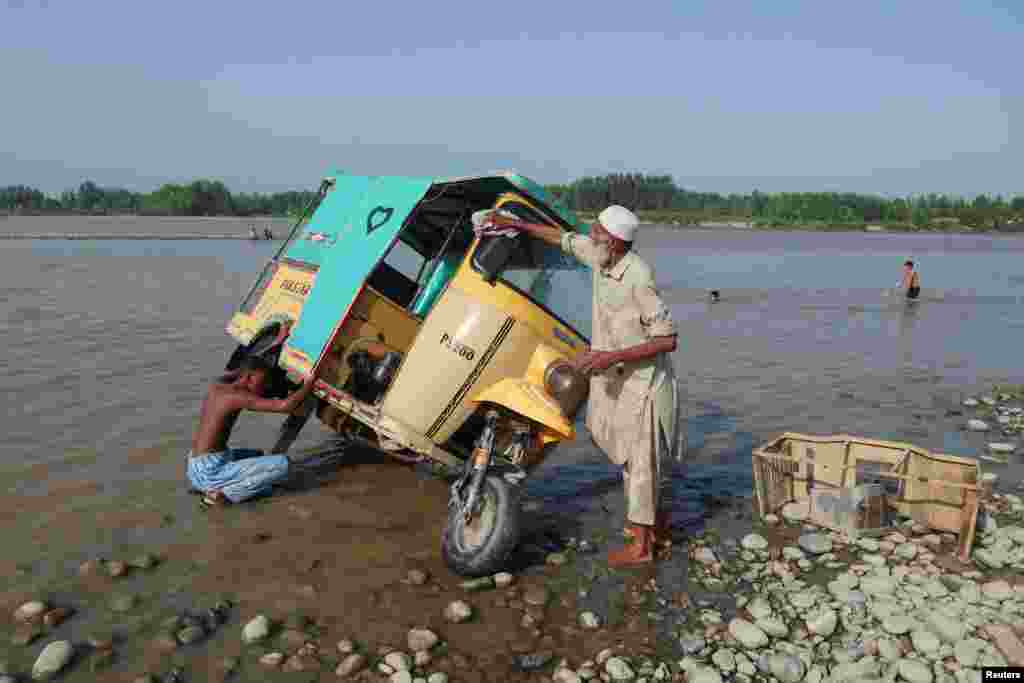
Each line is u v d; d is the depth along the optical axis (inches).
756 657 187.8
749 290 1077.1
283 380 295.0
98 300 763.4
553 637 194.4
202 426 271.0
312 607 203.8
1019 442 360.8
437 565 230.5
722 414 410.0
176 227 2947.8
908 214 5664.4
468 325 231.9
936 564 237.6
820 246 2682.1
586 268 261.4
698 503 290.8
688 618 206.2
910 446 265.9
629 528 255.6
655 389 227.3
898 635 198.7
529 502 286.8
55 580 211.9
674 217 5374.0
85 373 447.5
